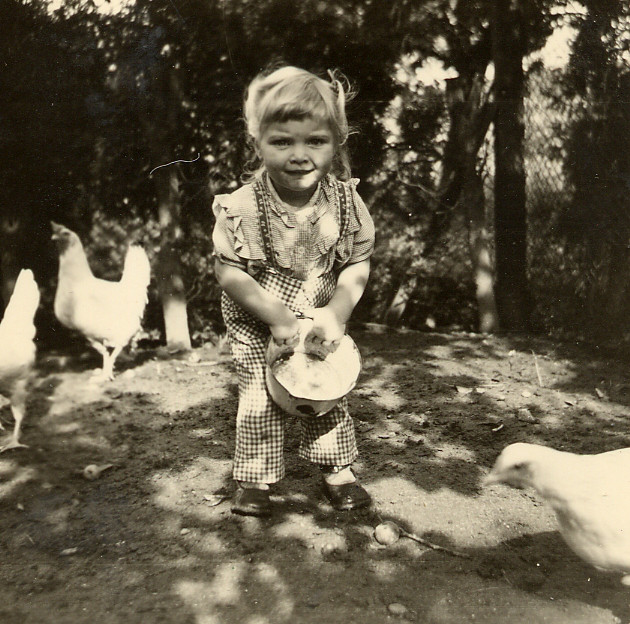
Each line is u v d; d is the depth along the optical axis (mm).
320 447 2205
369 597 1722
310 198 2096
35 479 2463
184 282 4949
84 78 4332
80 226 4473
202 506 2252
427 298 5691
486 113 5164
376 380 3752
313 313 2086
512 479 1744
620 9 4598
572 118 4828
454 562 1885
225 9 4680
